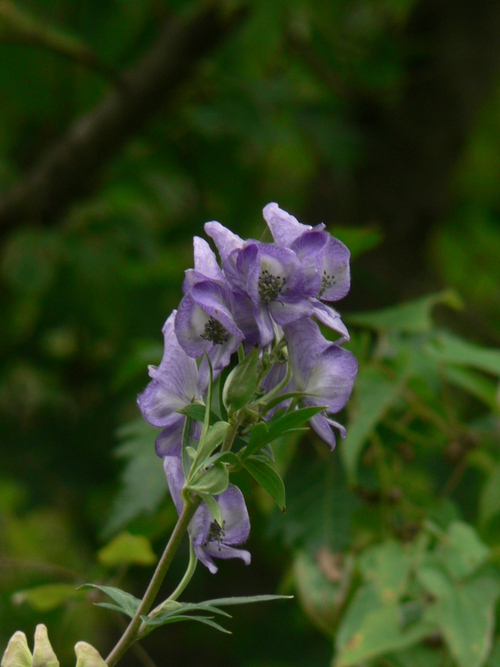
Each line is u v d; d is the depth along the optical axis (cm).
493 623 99
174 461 80
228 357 79
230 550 80
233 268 79
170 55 171
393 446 121
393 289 176
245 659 181
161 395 80
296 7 164
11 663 79
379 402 111
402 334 125
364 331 130
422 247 181
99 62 170
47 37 166
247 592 184
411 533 111
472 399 161
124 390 179
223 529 80
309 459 120
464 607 100
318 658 176
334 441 80
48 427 183
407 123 181
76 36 171
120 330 178
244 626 184
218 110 185
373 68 182
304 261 79
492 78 181
